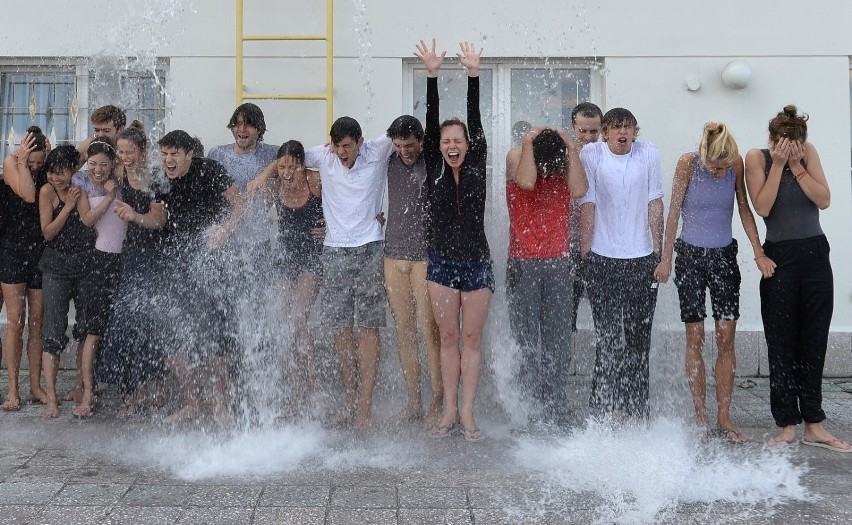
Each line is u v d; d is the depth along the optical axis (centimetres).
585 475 355
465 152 415
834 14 586
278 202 452
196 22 586
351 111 586
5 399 495
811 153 413
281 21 582
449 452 389
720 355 428
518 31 585
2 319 582
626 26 587
